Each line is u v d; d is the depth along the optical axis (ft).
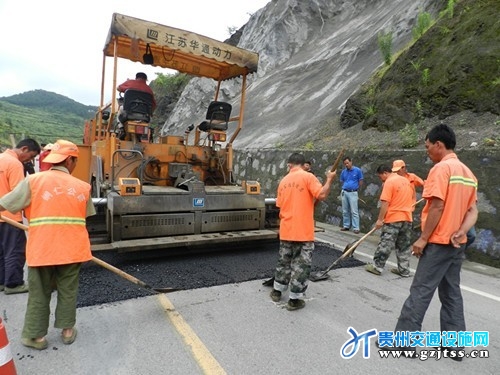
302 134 34.14
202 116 54.60
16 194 8.51
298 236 11.28
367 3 56.49
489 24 22.50
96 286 12.82
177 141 19.62
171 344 9.18
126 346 9.06
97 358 8.52
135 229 15.06
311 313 11.29
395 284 14.16
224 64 21.35
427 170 19.47
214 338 9.53
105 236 15.33
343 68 42.60
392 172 15.61
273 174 32.01
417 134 22.26
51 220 8.68
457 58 22.94
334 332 10.07
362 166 23.98
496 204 16.34
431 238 8.80
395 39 37.88
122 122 17.90
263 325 10.36
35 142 13.21
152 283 13.19
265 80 54.03
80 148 21.88
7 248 12.12
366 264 16.74
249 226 17.81
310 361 8.60
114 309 11.15
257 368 8.22
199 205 16.33
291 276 11.79
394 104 25.81
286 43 58.23
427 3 36.55
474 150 17.53
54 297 12.13
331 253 18.31
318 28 59.16
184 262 15.87
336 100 36.63
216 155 20.10
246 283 13.65
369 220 23.22
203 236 15.96
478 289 13.55
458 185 8.57
